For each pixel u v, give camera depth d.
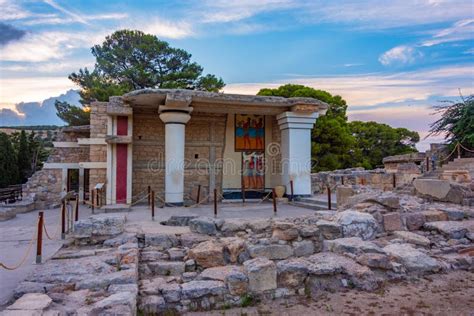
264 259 6.02
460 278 6.25
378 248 6.59
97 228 7.26
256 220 7.71
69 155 17.77
